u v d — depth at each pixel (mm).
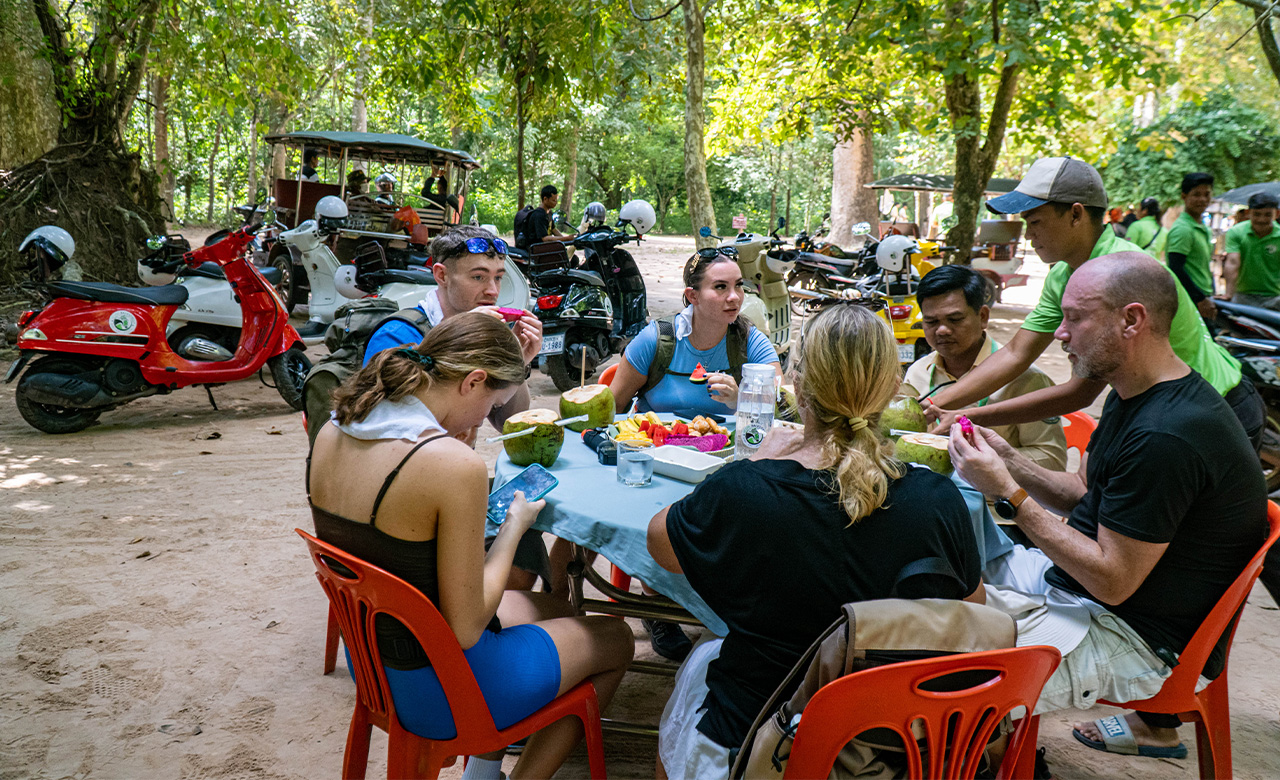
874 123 13133
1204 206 6668
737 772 1681
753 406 2520
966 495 2350
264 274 7492
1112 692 2164
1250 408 2979
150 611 3508
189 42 11656
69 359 5879
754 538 1661
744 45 14078
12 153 13086
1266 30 7484
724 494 1703
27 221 10320
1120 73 9312
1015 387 3365
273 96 16875
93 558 3996
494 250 3168
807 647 1693
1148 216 9789
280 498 4895
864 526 1640
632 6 12664
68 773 2480
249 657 3184
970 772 1658
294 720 2795
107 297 5863
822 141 31359
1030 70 9148
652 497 2326
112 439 5980
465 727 1937
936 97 12875
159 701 2875
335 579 1924
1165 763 2699
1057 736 2867
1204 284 6805
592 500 2287
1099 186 3059
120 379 5977
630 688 3100
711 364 3408
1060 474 2619
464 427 2062
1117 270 2152
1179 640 2158
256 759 2578
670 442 2811
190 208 29969
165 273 7570
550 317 7422
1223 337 5676
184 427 6387
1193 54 12484
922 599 1601
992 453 2156
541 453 2555
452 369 1947
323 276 9359
